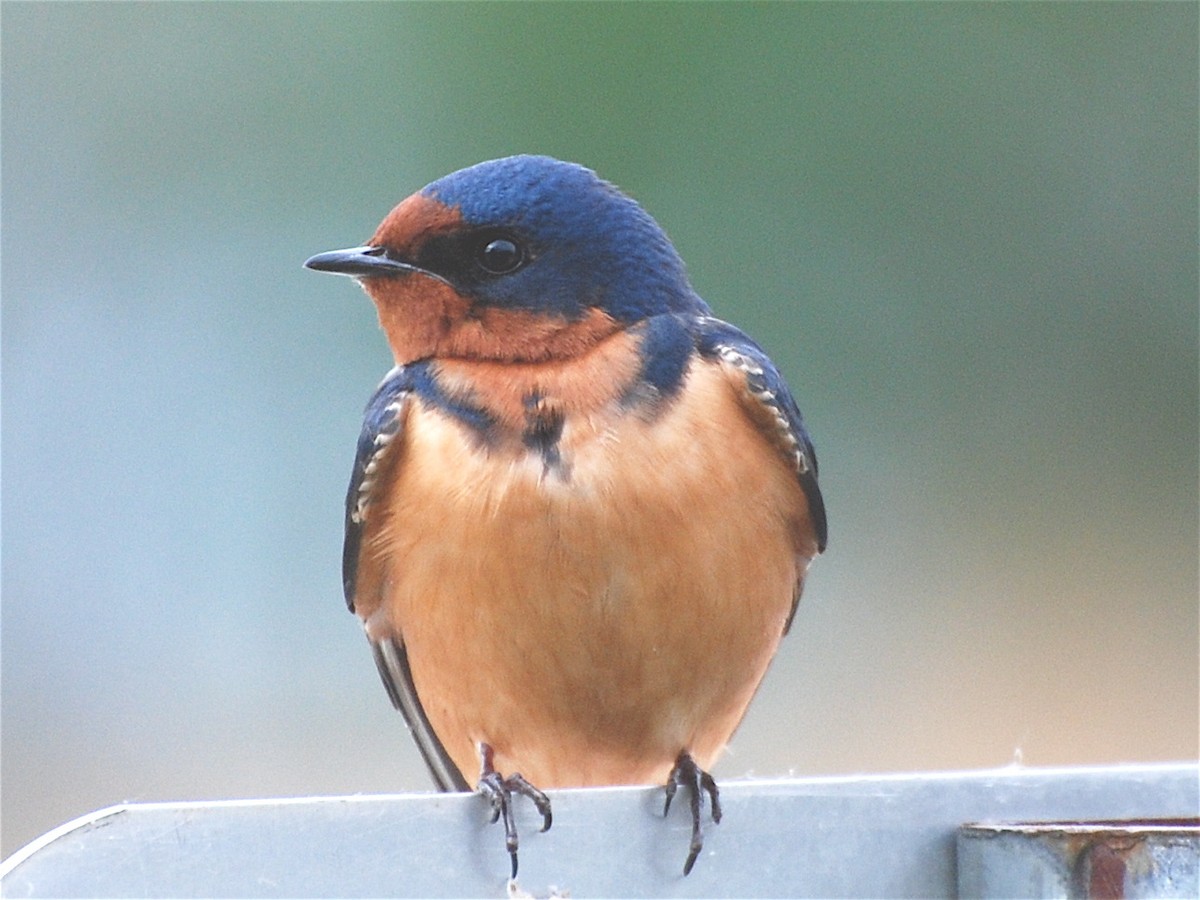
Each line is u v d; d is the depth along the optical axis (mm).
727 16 14633
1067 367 15312
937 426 15234
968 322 15188
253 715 14602
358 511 7695
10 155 15320
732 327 7844
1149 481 15750
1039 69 15258
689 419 7273
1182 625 15656
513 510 7098
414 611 7570
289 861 5203
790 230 14695
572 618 7215
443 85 14922
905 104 14992
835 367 14898
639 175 14484
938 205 15023
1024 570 15477
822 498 7871
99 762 14289
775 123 14680
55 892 4992
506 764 7949
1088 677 15375
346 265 7629
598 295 7496
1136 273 15391
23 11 15391
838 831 5703
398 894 5332
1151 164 15289
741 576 7367
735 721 8156
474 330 7480
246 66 15422
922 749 15016
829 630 15289
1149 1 15117
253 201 15367
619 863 5582
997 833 5648
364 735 14531
